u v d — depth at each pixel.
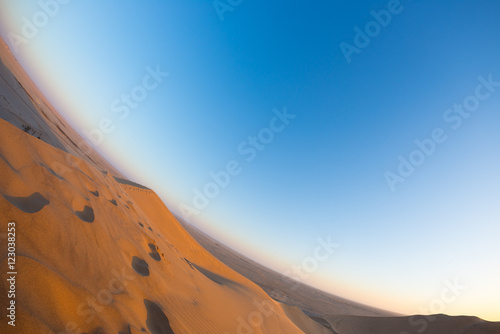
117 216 6.51
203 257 24.19
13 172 3.41
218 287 13.90
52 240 3.28
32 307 2.36
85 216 4.55
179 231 24.91
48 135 11.91
